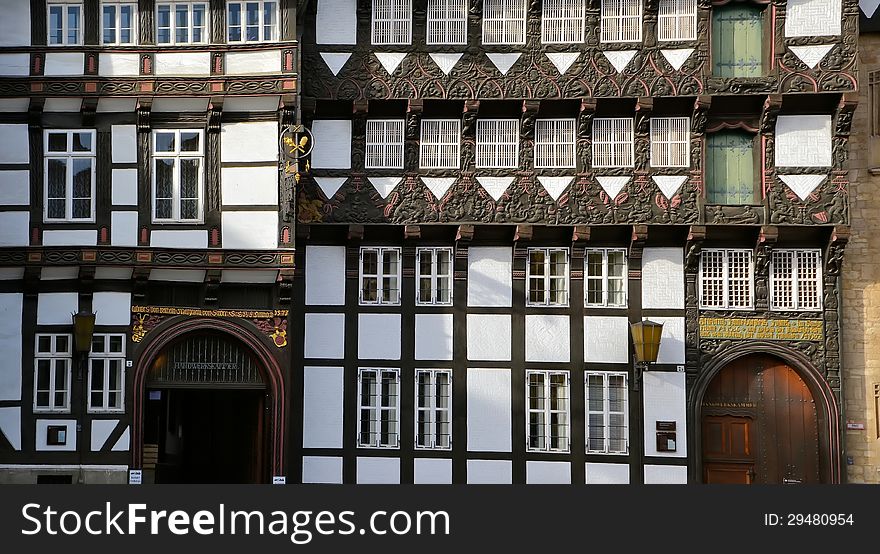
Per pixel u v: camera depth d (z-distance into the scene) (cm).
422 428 2053
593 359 2053
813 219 2014
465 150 2069
